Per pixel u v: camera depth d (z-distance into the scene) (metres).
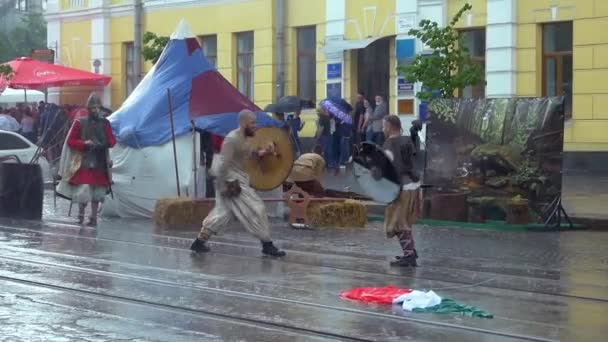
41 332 9.93
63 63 45.47
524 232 19.67
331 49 35.75
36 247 16.30
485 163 20.59
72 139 19.78
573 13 30.23
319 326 10.23
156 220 20.31
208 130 21.80
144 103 22.19
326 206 19.94
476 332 9.99
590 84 30.05
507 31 31.36
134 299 11.68
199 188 21.91
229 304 11.40
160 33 41.56
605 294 12.30
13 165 21.12
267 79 38.19
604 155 29.91
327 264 14.64
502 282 13.17
